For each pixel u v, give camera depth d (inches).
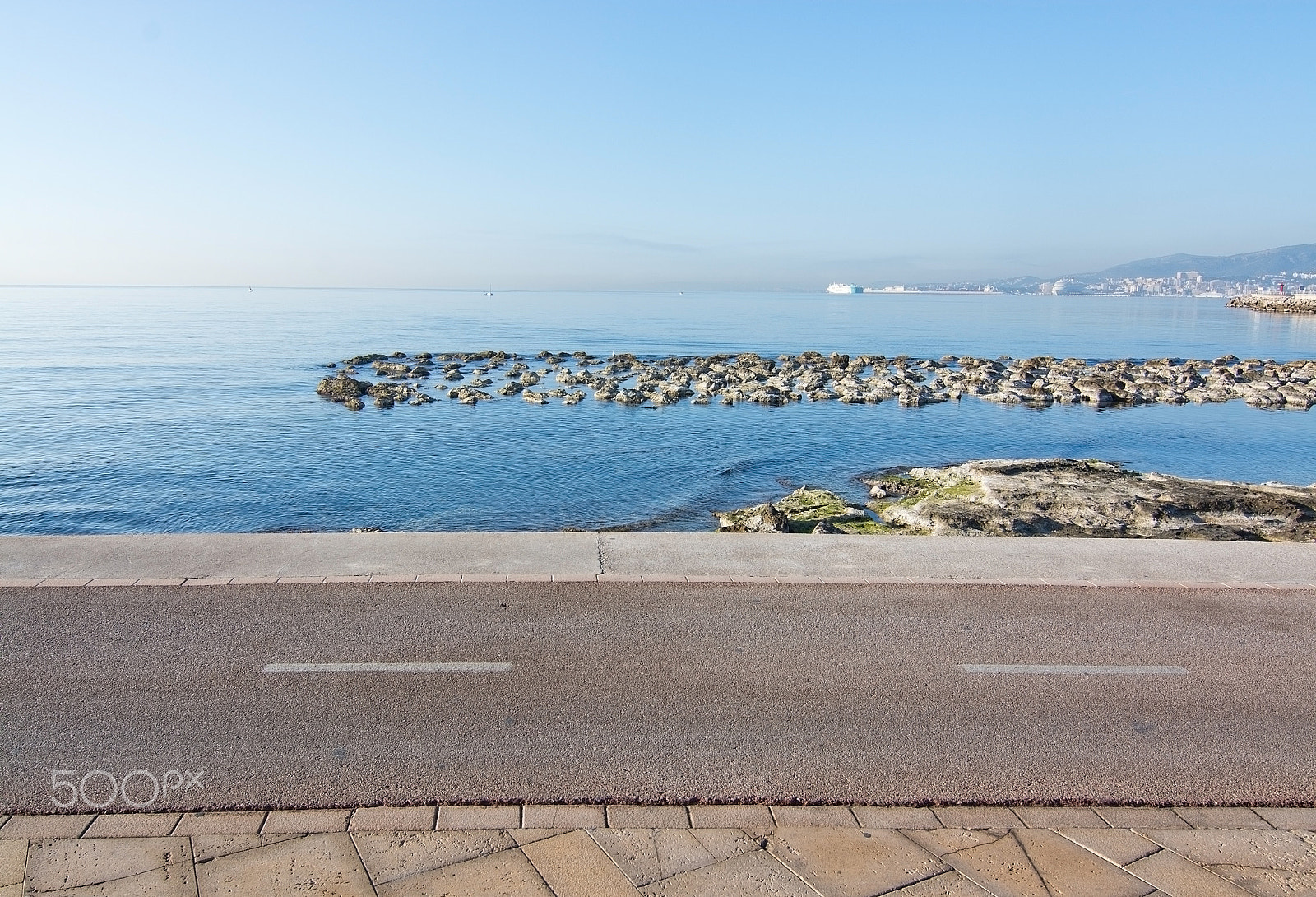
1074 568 374.3
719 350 2598.4
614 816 194.1
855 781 209.3
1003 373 1888.5
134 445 1026.1
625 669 266.1
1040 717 243.0
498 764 212.7
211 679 253.9
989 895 171.3
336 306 7214.6
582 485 852.0
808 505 689.6
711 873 175.6
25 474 879.7
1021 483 654.5
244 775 205.6
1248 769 219.1
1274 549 409.1
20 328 3356.3
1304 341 3053.6
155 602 311.6
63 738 220.8
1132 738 232.7
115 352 2279.8
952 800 203.0
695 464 946.1
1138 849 187.3
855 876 176.1
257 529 703.1
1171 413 1373.0
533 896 167.3
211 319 4247.0
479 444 1040.8
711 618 307.9
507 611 309.9
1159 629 308.8
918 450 1050.1
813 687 257.1
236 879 170.2
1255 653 289.9
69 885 167.5
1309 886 175.6
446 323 4148.6
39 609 303.1
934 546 403.5
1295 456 1036.5
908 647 287.7
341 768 209.8
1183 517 587.8
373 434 1104.8
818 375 1706.4
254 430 1125.1
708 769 212.8
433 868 175.0
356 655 271.6
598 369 1900.8
